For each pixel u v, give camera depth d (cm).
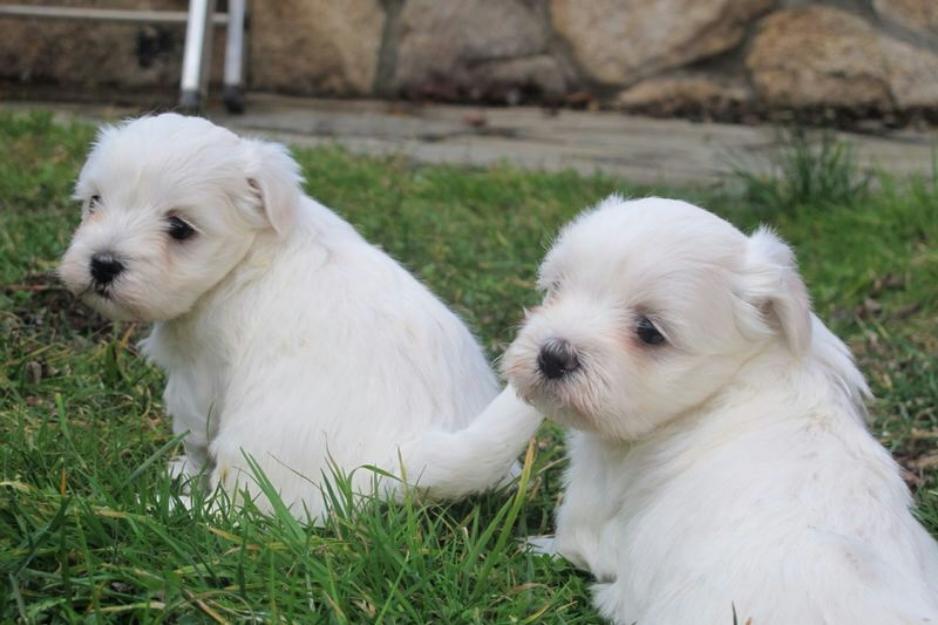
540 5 199
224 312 82
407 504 75
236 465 80
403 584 73
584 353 72
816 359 75
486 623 72
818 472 71
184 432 82
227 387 82
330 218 86
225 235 82
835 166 148
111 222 81
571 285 75
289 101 191
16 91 183
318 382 79
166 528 74
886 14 195
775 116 195
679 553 70
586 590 76
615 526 76
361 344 80
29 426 85
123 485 77
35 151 137
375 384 79
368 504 76
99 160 83
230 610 70
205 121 85
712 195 144
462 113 191
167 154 81
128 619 70
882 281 124
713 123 192
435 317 83
